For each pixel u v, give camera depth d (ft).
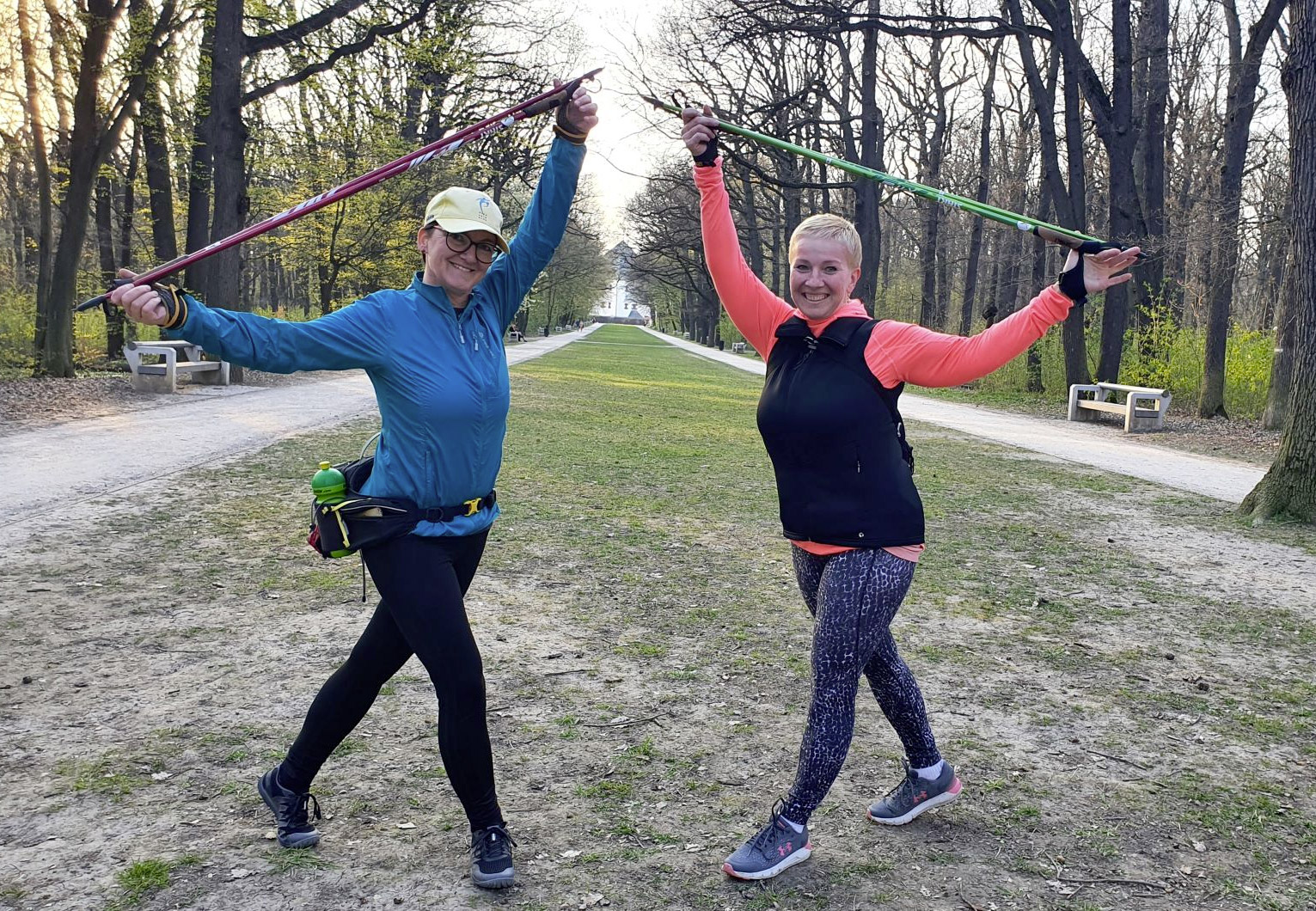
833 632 9.34
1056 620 18.99
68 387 54.90
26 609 17.11
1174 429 60.29
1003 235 121.49
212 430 41.16
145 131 75.25
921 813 10.99
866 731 13.34
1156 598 20.85
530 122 89.45
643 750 12.42
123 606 17.57
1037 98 76.07
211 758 11.77
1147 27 75.97
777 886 9.45
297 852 9.76
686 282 237.45
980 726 13.64
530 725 13.15
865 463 9.24
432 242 9.14
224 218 61.46
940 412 70.95
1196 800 11.55
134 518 24.29
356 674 9.73
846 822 10.77
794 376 9.47
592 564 22.02
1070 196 74.49
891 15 68.59
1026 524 28.60
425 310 9.19
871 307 90.94
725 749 12.59
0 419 41.27
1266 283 92.17
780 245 152.66
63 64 63.57
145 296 8.09
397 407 9.04
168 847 9.78
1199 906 9.32
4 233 101.09
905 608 19.38
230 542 22.36
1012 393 88.74
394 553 9.05
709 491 32.30
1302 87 29.68
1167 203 85.51
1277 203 71.72
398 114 90.27
